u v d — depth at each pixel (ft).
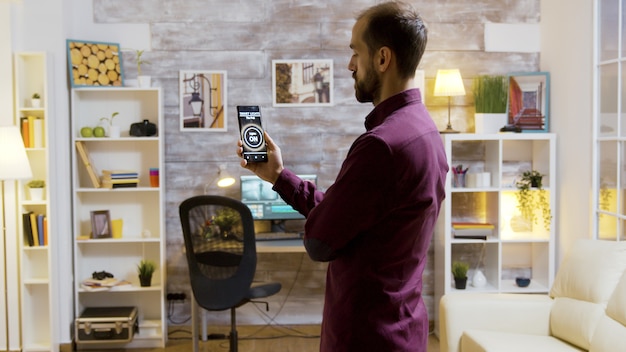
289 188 5.84
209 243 12.35
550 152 15.31
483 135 15.24
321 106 16.29
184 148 16.15
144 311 16.07
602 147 13.41
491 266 15.98
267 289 12.62
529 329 11.60
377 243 5.07
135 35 15.98
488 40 16.43
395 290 5.17
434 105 16.48
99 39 15.88
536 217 15.96
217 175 16.19
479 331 11.33
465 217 16.55
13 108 14.43
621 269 10.84
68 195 14.98
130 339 14.82
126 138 15.06
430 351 14.88
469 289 15.57
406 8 5.18
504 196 16.49
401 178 4.88
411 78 5.24
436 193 5.21
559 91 15.40
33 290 14.97
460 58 16.44
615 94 12.86
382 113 5.25
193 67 16.11
